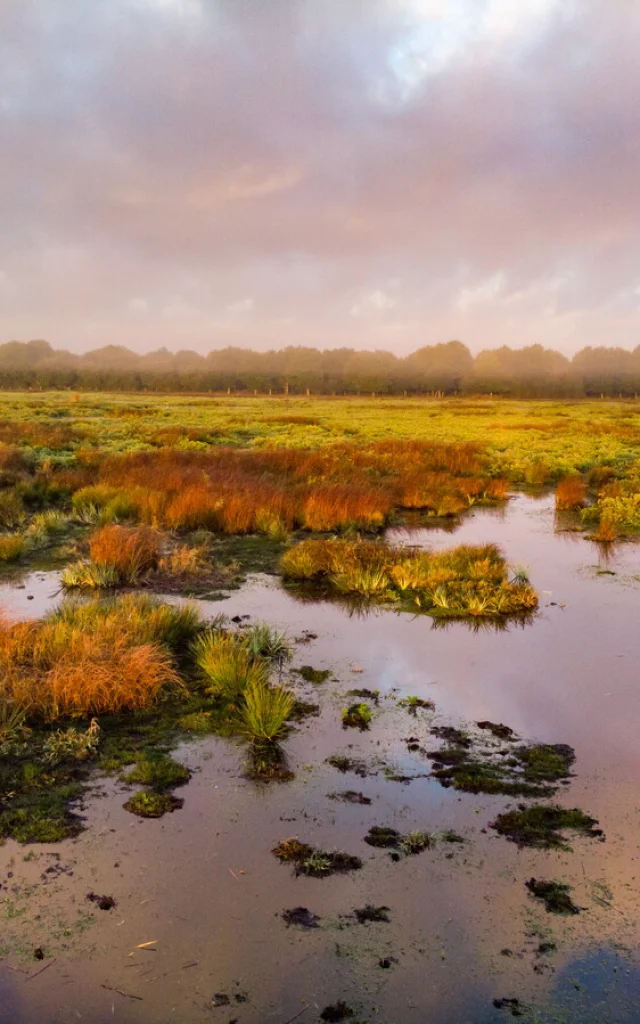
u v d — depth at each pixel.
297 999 3.12
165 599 9.18
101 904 3.64
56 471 18.86
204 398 104.81
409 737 5.54
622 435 37.00
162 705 5.93
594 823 4.43
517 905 3.70
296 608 8.91
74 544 11.98
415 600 9.23
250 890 3.77
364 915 3.61
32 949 3.36
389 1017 3.04
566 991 3.19
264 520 13.58
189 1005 3.09
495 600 8.95
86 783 4.77
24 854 4.02
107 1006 3.08
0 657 6.23
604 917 3.63
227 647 6.80
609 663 7.21
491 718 5.93
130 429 33.75
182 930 3.49
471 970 3.29
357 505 14.42
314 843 4.16
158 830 4.26
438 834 4.28
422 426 43.25
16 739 5.25
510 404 104.12
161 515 13.80
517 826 4.37
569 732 5.70
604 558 11.98
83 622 7.18
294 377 198.25
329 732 5.59
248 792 4.69
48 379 162.12
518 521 15.52
